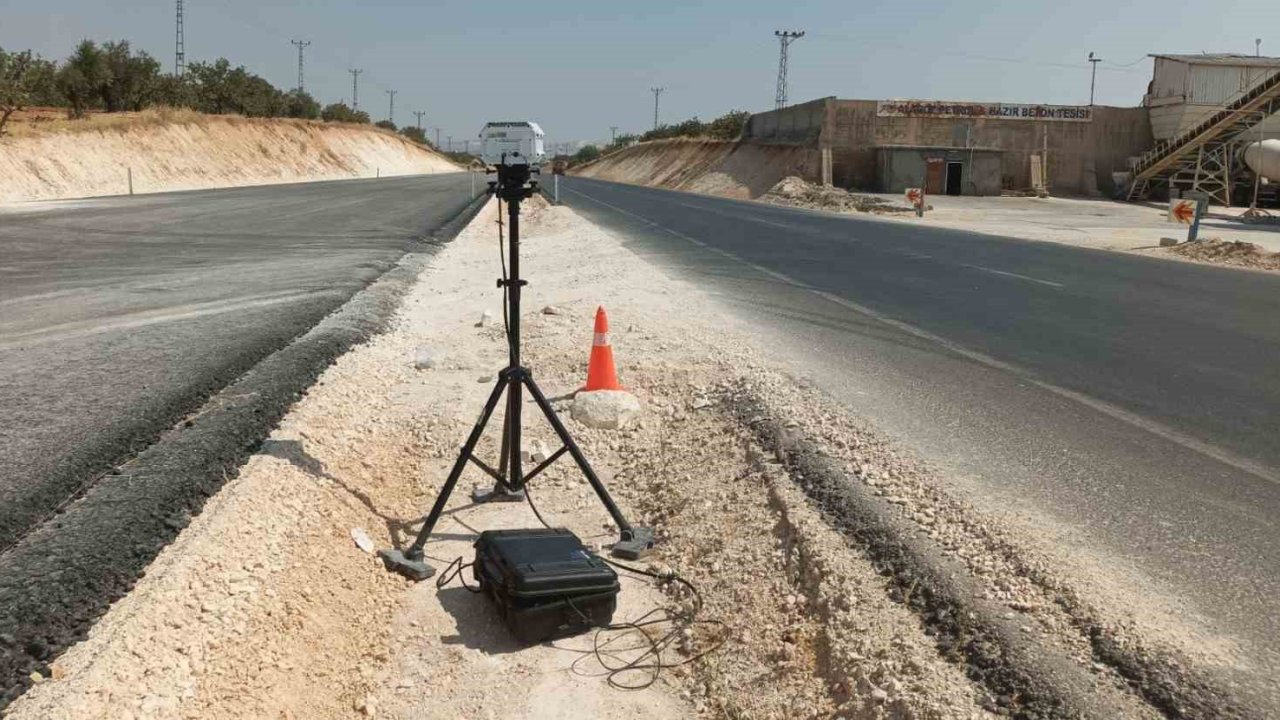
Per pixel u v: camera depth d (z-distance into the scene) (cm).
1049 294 1375
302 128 7981
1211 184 5175
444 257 1870
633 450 672
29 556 419
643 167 10788
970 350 945
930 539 457
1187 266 1827
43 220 2400
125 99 5675
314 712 367
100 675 330
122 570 409
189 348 867
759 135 7581
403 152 11319
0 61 3866
